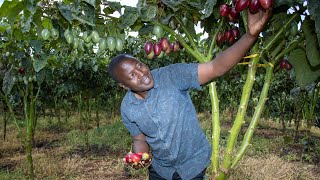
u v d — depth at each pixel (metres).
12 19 2.01
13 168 5.31
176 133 1.83
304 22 1.69
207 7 1.61
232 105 9.03
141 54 6.01
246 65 2.44
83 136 7.57
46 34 2.14
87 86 6.73
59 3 1.96
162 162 2.03
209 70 1.76
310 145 6.29
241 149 1.89
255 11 1.48
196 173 1.92
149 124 1.89
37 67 2.31
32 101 4.19
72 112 12.54
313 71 1.85
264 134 7.80
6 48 4.02
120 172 4.97
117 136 7.54
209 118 9.92
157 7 2.04
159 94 1.84
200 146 1.92
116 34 2.22
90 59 6.24
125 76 1.81
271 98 8.82
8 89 3.88
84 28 2.18
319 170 4.93
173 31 2.09
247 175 4.50
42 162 5.37
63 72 6.48
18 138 7.67
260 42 2.02
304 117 9.09
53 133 8.62
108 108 11.79
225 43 2.26
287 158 5.56
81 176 4.82
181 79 1.82
